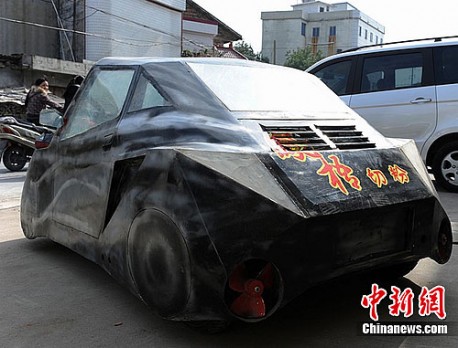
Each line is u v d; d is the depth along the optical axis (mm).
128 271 3156
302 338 3018
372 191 2961
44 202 4328
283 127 3254
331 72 7527
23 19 20062
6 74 16984
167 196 2809
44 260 4477
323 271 2740
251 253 2590
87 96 4016
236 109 3283
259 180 2699
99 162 3508
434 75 6836
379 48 7234
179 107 3234
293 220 2604
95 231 3543
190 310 2717
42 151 4395
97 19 20156
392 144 3533
